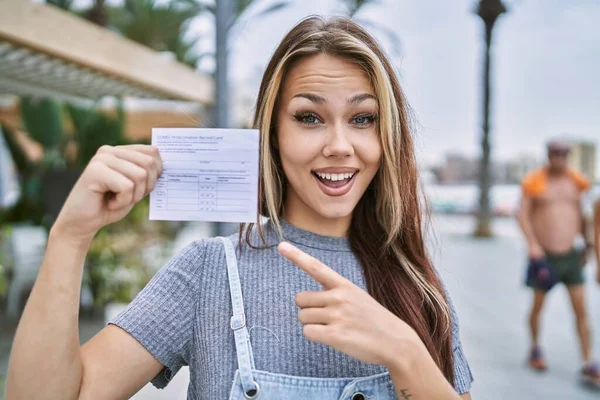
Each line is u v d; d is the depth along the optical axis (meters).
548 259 3.60
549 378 3.44
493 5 11.51
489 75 11.88
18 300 4.52
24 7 3.07
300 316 0.79
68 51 3.49
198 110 6.34
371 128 0.93
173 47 7.11
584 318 3.54
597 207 3.42
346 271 0.98
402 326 0.78
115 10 6.63
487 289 6.04
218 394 0.84
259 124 0.97
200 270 0.93
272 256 0.95
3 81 4.86
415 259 1.03
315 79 0.89
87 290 4.14
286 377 0.83
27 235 4.92
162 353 0.87
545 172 3.75
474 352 3.91
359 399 0.85
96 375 0.82
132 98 5.95
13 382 0.76
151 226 5.18
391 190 0.98
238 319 0.87
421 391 0.76
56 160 6.67
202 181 0.87
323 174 0.91
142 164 0.82
